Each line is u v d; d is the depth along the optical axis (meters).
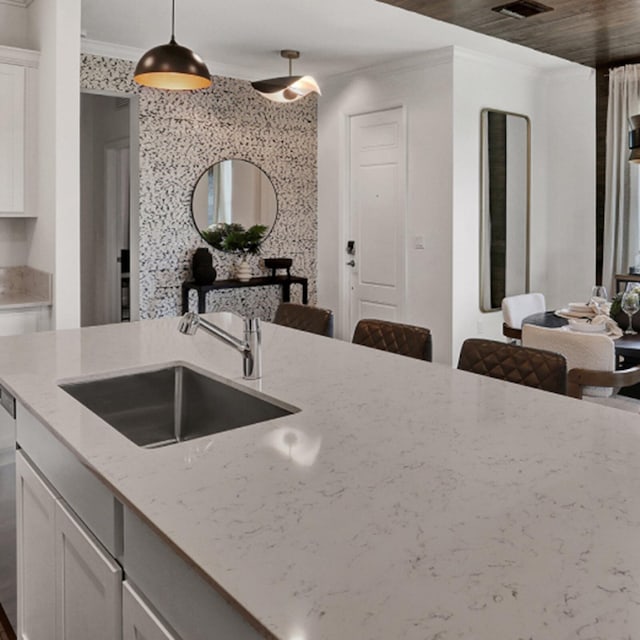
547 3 3.05
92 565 1.30
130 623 1.16
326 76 6.39
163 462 1.28
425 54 5.53
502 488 1.15
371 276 6.36
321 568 0.89
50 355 2.23
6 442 1.88
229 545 0.95
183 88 3.32
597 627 0.76
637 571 0.88
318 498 1.11
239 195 6.23
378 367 2.09
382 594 0.83
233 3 4.29
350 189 6.51
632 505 1.09
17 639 1.85
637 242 5.64
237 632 0.88
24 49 3.89
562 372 2.08
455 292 5.65
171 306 5.89
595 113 5.97
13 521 1.86
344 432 1.45
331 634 0.75
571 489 1.15
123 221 6.62
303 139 6.64
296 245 6.69
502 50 5.47
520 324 4.51
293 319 3.19
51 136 3.70
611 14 3.24
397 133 5.98
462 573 0.87
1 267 4.20
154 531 1.02
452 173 5.53
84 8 4.38
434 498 1.11
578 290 6.28
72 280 3.75
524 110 6.13
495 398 1.74
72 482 1.42
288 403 1.68
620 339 3.48
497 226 5.98
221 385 1.95
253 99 6.26
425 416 1.57
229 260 6.29
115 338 2.54
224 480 1.19
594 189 6.07
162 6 4.36
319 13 4.50
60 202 3.67
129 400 2.06
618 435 1.44
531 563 0.90
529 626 0.76
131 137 5.71
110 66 5.34
